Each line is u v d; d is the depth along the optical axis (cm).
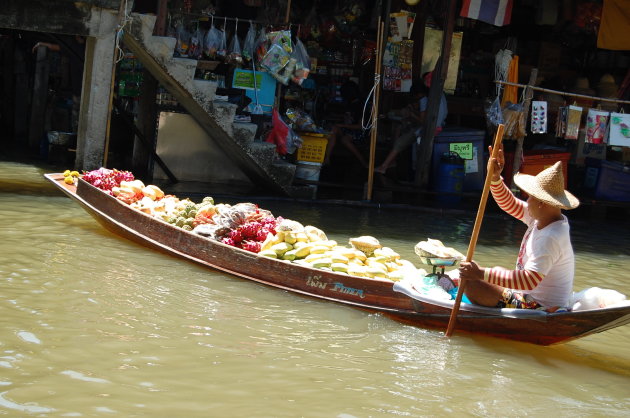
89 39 1130
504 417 439
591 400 479
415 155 1422
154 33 1131
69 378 435
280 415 414
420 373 497
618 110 1488
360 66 1545
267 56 1201
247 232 686
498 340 576
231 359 488
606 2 1466
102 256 701
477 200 1422
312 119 1399
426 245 603
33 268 641
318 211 1124
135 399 417
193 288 632
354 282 612
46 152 1334
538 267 530
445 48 1298
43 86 1422
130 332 517
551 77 1650
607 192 1466
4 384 420
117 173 824
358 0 1519
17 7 1059
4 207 883
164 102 1275
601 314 523
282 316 584
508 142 1528
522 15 1619
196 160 1276
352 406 434
